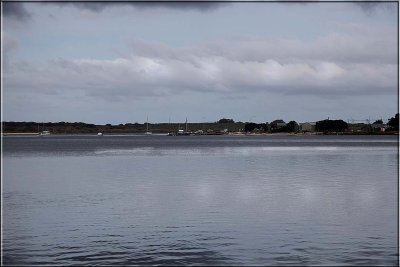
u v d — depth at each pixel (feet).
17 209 96.78
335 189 125.49
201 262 60.75
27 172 180.65
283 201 105.40
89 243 69.92
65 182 146.00
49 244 69.26
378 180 147.54
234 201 105.81
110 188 130.31
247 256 63.05
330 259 61.57
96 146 463.01
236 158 267.59
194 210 94.79
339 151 347.15
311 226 79.82
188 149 391.65
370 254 63.62
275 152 335.47
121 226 80.59
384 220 84.28
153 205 100.89
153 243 69.67
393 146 445.78
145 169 193.26
